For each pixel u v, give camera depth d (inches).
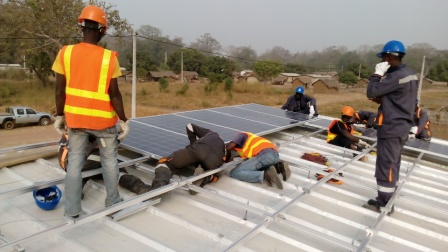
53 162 203.2
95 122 125.7
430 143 291.3
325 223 153.2
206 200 165.2
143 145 206.7
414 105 153.3
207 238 131.4
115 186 140.1
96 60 122.3
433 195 203.3
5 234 124.7
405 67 155.3
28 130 798.5
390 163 156.0
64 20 1216.8
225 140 225.1
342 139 271.0
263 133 259.1
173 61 3014.3
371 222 157.4
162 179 158.6
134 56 847.1
